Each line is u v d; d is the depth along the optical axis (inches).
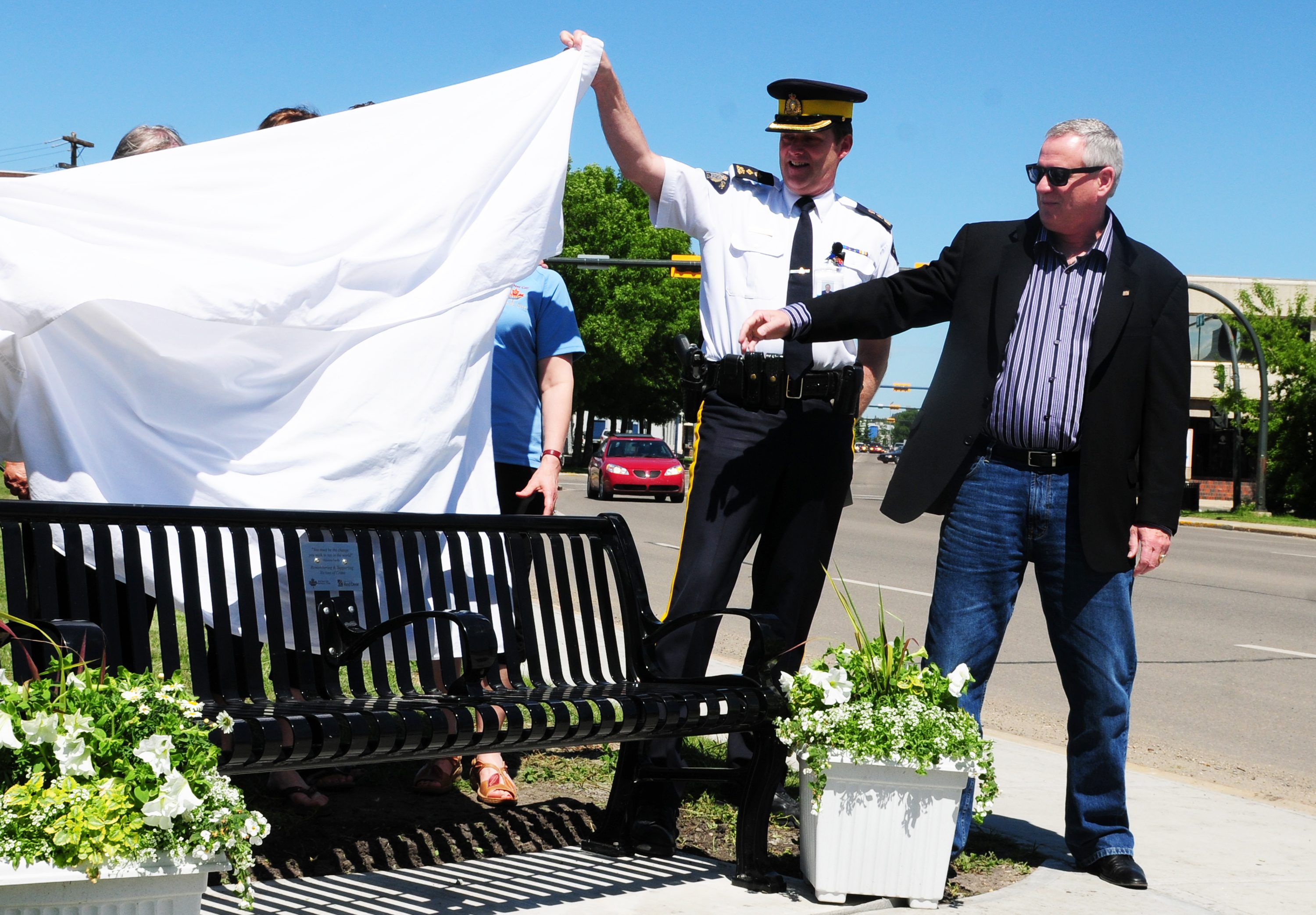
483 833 150.8
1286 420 1321.4
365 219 143.6
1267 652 374.6
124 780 84.7
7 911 80.6
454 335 152.9
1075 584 146.2
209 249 134.4
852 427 165.0
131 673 95.2
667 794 148.9
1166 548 142.9
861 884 129.0
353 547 132.6
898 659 135.6
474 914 122.1
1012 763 209.2
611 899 128.6
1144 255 143.9
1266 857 160.6
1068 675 149.0
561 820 158.2
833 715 127.3
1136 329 140.7
